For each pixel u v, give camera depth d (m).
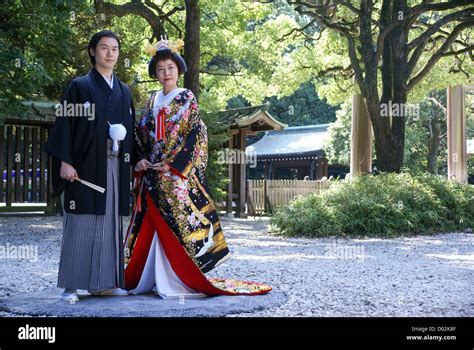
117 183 4.85
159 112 5.09
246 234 11.84
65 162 4.66
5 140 15.09
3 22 10.84
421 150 30.02
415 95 22.53
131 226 5.11
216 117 15.84
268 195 19.89
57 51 11.77
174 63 5.18
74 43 14.65
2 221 13.70
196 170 5.13
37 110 14.60
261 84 22.16
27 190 15.36
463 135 16.83
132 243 5.07
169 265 4.94
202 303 4.60
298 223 11.56
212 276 6.25
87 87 4.78
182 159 5.00
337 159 30.05
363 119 16.06
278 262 7.44
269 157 33.06
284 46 21.02
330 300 4.91
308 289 5.45
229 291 4.95
